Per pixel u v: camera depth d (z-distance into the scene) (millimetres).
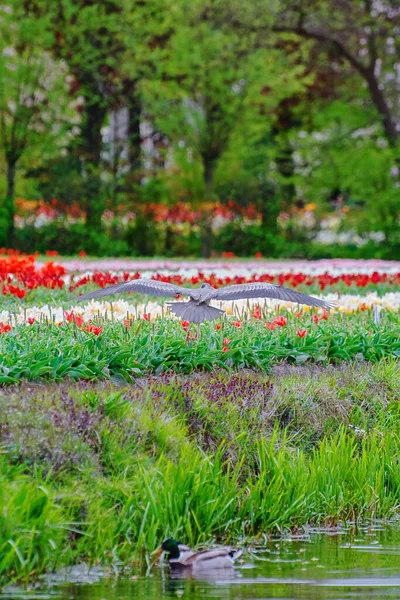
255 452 10797
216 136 46094
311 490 10195
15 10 42656
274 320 14430
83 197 46469
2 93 42312
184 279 21766
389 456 11234
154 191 48219
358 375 13219
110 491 9102
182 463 9297
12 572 7906
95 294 8141
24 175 47375
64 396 10086
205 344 12984
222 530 9414
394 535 9711
